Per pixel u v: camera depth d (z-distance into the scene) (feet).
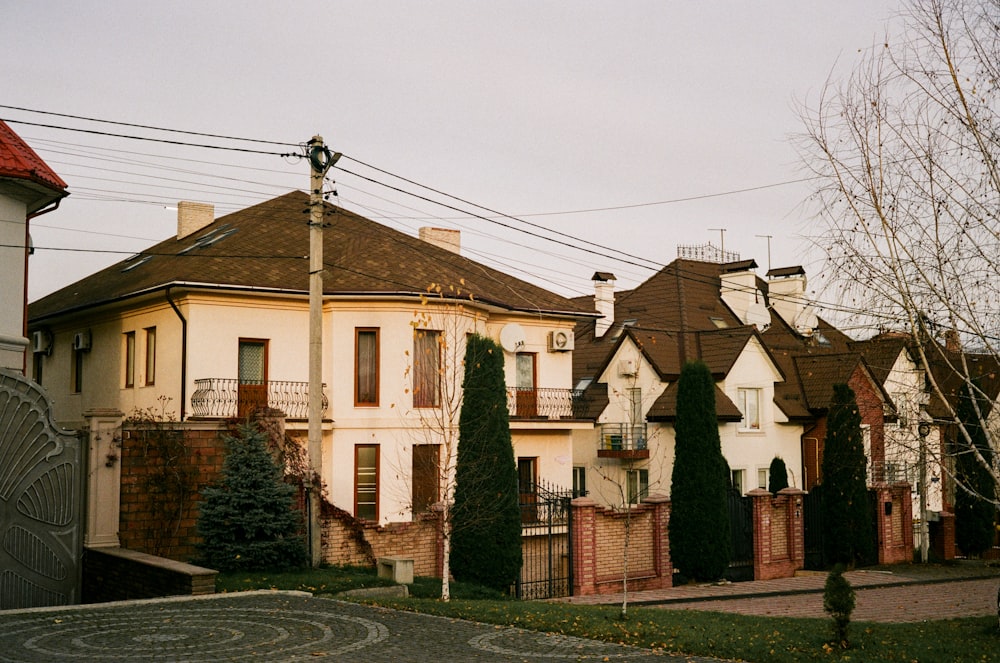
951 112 45.27
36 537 55.36
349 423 83.30
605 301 129.59
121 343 93.97
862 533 96.73
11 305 62.08
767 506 88.63
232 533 59.26
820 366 124.88
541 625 44.52
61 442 56.80
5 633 40.78
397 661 36.19
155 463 60.39
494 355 71.41
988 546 113.09
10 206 62.44
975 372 50.31
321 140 63.00
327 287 84.58
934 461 48.91
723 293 138.41
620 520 77.41
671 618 48.85
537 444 99.96
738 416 112.06
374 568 63.57
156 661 35.63
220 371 82.84
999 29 44.80
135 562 54.75
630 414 114.42
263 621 44.04
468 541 69.10
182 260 91.71
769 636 43.62
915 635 46.34
